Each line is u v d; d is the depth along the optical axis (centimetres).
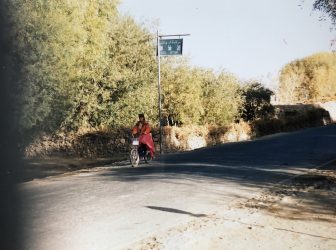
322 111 5012
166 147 2192
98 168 1557
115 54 2495
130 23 2612
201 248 604
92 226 712
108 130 2133
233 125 3039
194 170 1380
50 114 1753
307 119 4531
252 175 1271
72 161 1817
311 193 985
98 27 2298
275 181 1166
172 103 2808
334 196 946
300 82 7838
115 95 2272
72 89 1823
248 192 1012
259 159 1686
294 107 5138
